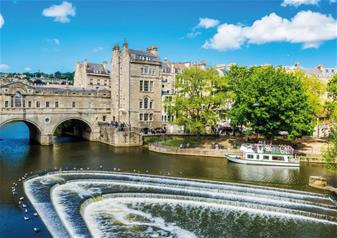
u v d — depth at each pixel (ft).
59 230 107.34
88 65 418.51
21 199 132.57
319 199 153.28
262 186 169.89
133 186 166.09
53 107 296.30
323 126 339.16
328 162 176.86
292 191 162.61
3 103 267.80
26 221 111.96
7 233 102.53
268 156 223.30
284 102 239.50
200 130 276.21
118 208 138.72
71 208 130.21
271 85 248.52
